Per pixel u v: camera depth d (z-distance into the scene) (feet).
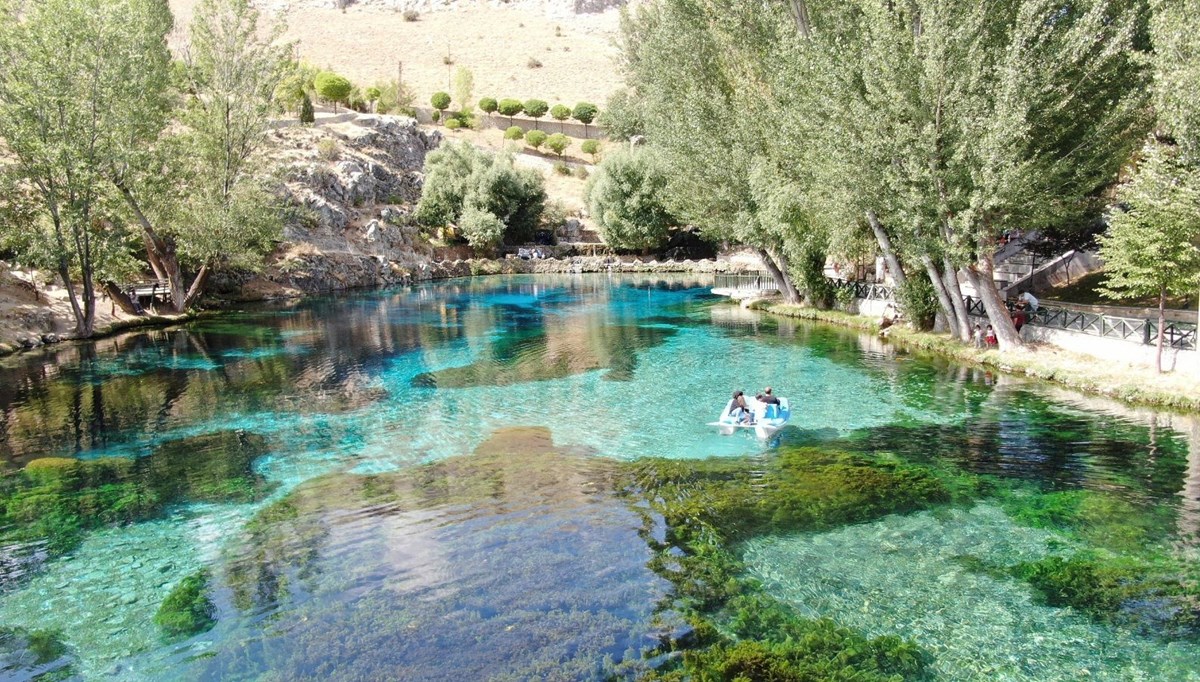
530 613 35.78
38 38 103.81
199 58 137.59
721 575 39.29
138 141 126.41
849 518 46.14
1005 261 134.72
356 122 261.03
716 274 236.84
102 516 48.62
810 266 133.39
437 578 39.45
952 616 35.19
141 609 37.06
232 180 142.20
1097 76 80.02
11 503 50.78
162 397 80.38
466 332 125.08
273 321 138.82
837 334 114.42
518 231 265.75
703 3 123.65
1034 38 79.41
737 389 80.79
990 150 76.69
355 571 40.45
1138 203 67.87
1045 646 32.78
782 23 102.01
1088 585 37.63
